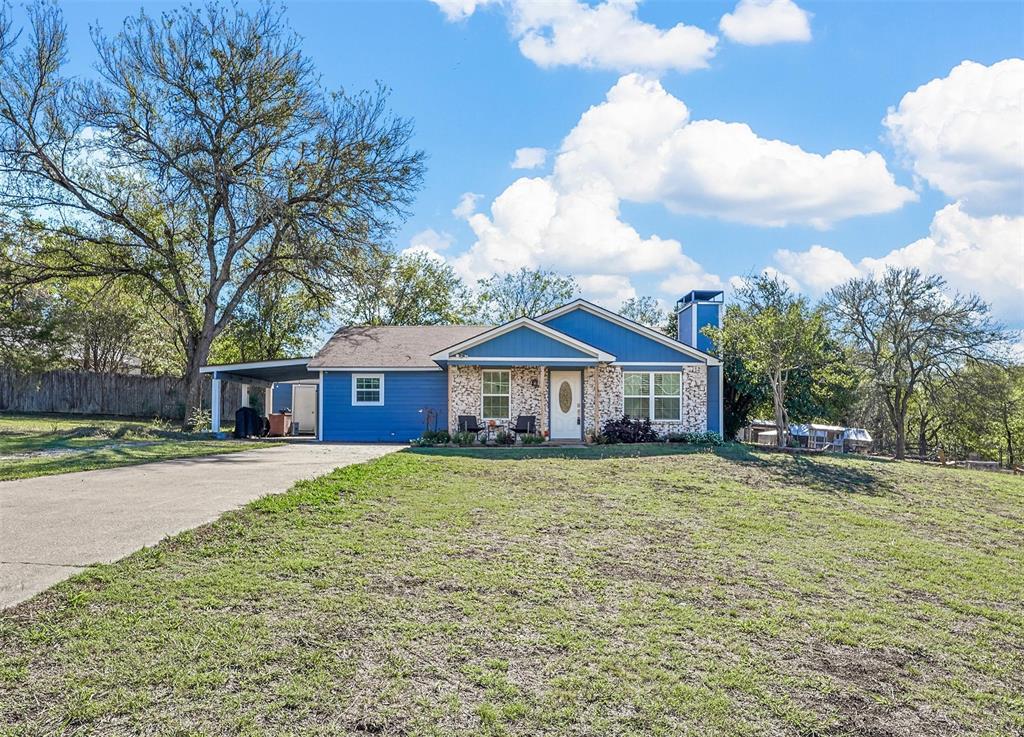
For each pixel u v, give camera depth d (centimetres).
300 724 349
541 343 1922
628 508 927
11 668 390
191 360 2591
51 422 2564
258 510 787
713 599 570
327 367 2102
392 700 377
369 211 2544
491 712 368
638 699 390
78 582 527
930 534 895
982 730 381
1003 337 2547
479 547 686
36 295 2692
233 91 2442
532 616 507
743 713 382
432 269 3966
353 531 724
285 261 2688
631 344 2056
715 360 2041
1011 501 1212
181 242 2709
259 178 2486
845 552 762
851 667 453
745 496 1062
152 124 2369
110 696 366
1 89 2227
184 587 529
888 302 2711
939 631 531
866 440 2484
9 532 677
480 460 1366
